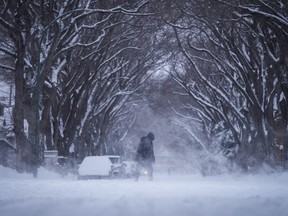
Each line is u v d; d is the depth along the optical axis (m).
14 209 9.62
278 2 47.56
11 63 72.25
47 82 60.50
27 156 53.84
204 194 16.48
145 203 10.82
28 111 53.97
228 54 55.81
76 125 71.69
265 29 50.31
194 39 71.38
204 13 51.03
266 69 58.25
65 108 70.94
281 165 63.44
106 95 84.94
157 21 59.00
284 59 49.62
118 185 25.86
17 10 49.97
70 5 53.50
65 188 22.20
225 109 72.56
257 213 9.91
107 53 67.94
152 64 76.69
